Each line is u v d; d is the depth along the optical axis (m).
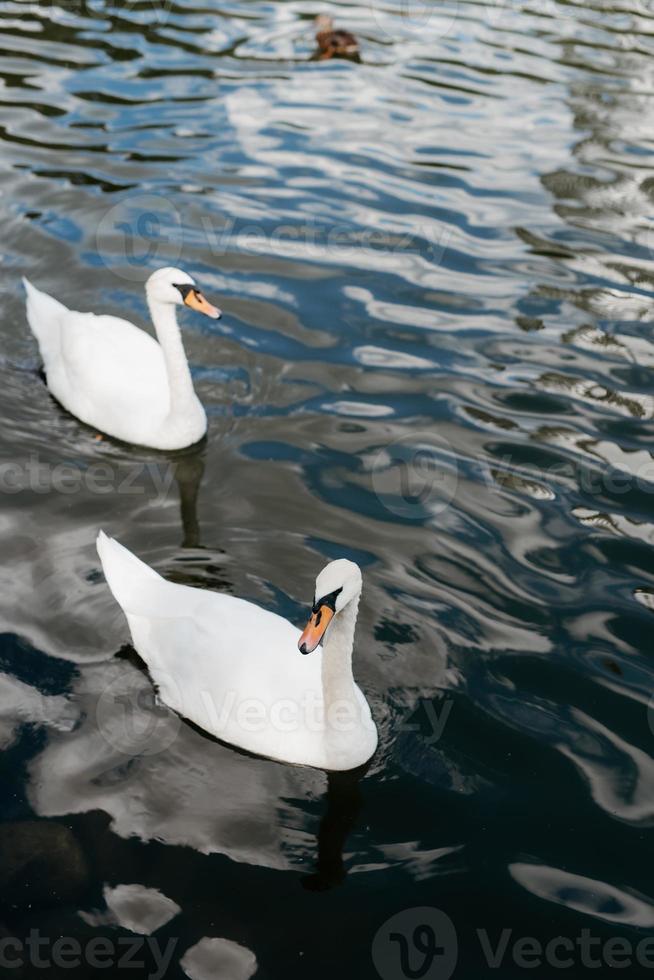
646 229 13.69
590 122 16.20
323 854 6.39
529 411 10.47
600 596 8.30
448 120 16.09
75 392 10.36
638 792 6.79
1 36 17.77
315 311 11.88
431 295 12.23
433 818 6.62
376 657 7.69
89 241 12.84
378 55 18.08
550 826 6.56
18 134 14.88
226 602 7.45
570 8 20.67
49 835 6.39
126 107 15.81
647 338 11.62
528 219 13.81
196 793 6.74
